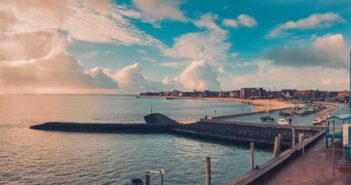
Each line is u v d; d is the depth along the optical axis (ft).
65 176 137.18
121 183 125.70
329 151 125.80
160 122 364.38
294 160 110.63
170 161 166.91
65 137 272.92
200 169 147.74
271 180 86.99
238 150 203.62
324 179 86.94
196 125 301.02
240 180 80.38
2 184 126.31
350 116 123.24
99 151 200.44
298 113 472.85
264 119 344.49
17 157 180.04
